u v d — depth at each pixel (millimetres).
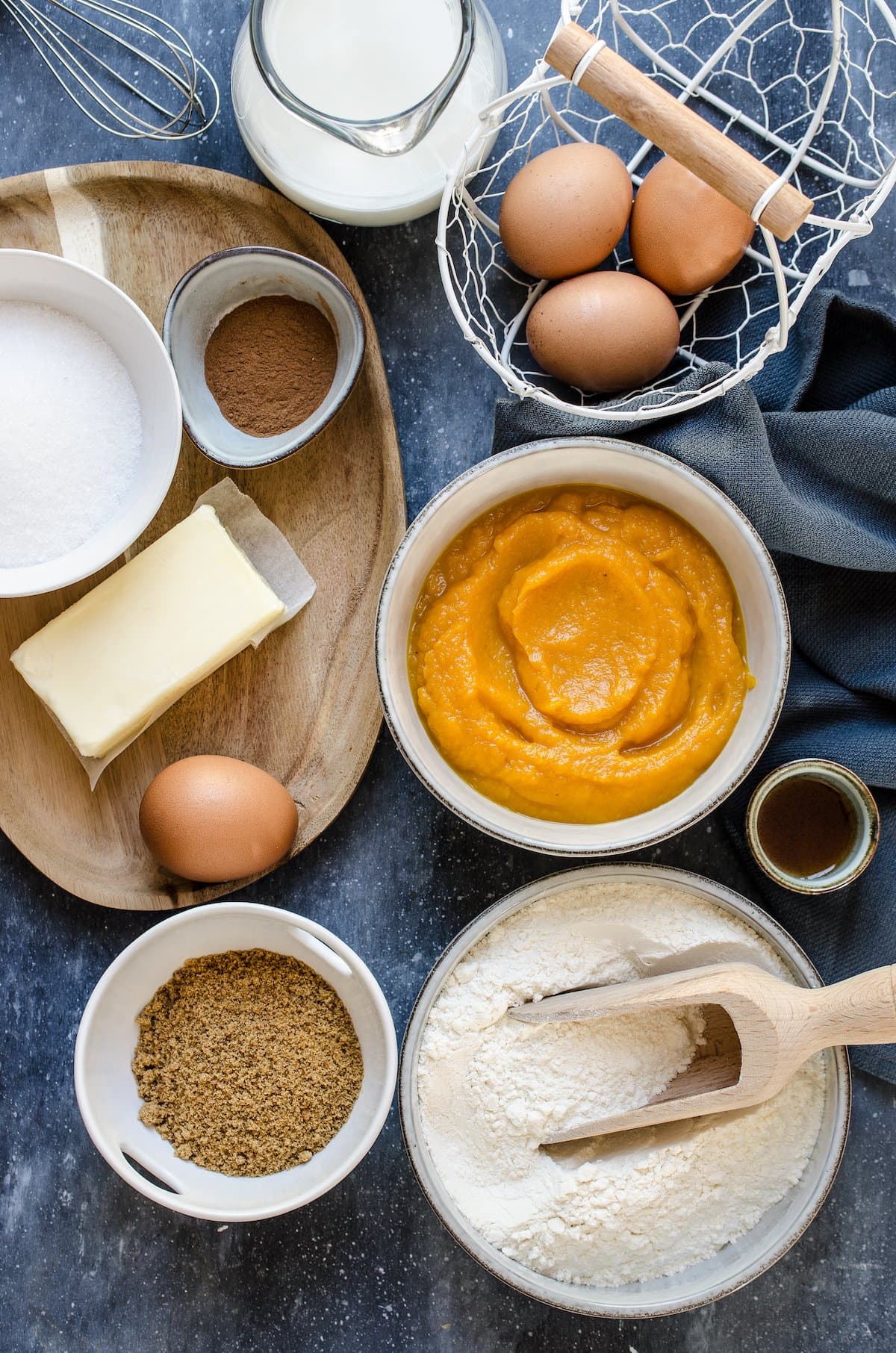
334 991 698
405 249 710
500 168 708
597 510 679
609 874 672
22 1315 719
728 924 678
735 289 695
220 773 669
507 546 677
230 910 666
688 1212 672
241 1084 693
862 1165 709
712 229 646
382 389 690
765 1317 708
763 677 660
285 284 688
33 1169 721
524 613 678
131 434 679
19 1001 723
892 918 692
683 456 673
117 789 706
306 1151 692
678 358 700
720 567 676
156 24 712
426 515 649
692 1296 658
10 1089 722
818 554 682
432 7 646
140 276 699
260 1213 646
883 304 700
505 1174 683
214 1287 717
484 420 713
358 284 707
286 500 702
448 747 677
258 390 691
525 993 680
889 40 699
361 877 719
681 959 682
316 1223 717
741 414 662
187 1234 719
